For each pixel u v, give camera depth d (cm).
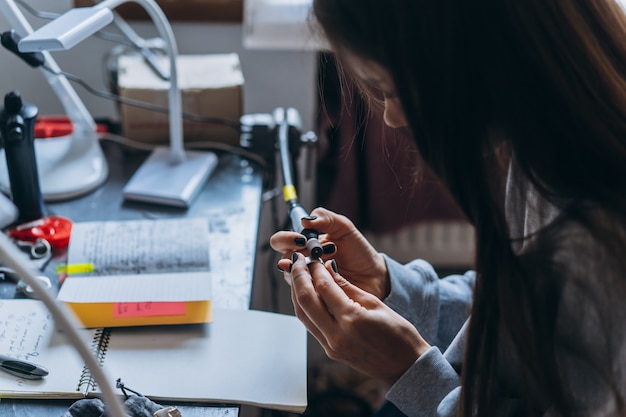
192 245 105
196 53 154
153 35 151
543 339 67
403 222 164
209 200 119
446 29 63
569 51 64
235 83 131
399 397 79
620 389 65
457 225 169
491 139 68
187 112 130
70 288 93
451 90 64
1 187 116
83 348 56
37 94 138
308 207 168
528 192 73
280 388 81
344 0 65
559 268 68
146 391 79
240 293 98
